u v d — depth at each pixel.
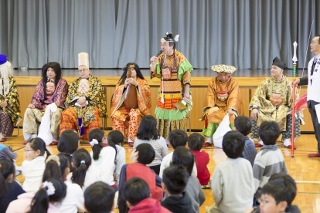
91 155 4.59
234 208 3.67
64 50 11.81
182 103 6.77
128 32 11.53
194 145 4.74
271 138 4.04
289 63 11.30
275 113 6.86
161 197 3.90
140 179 3.02
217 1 11.29
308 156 6.38
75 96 7.21
